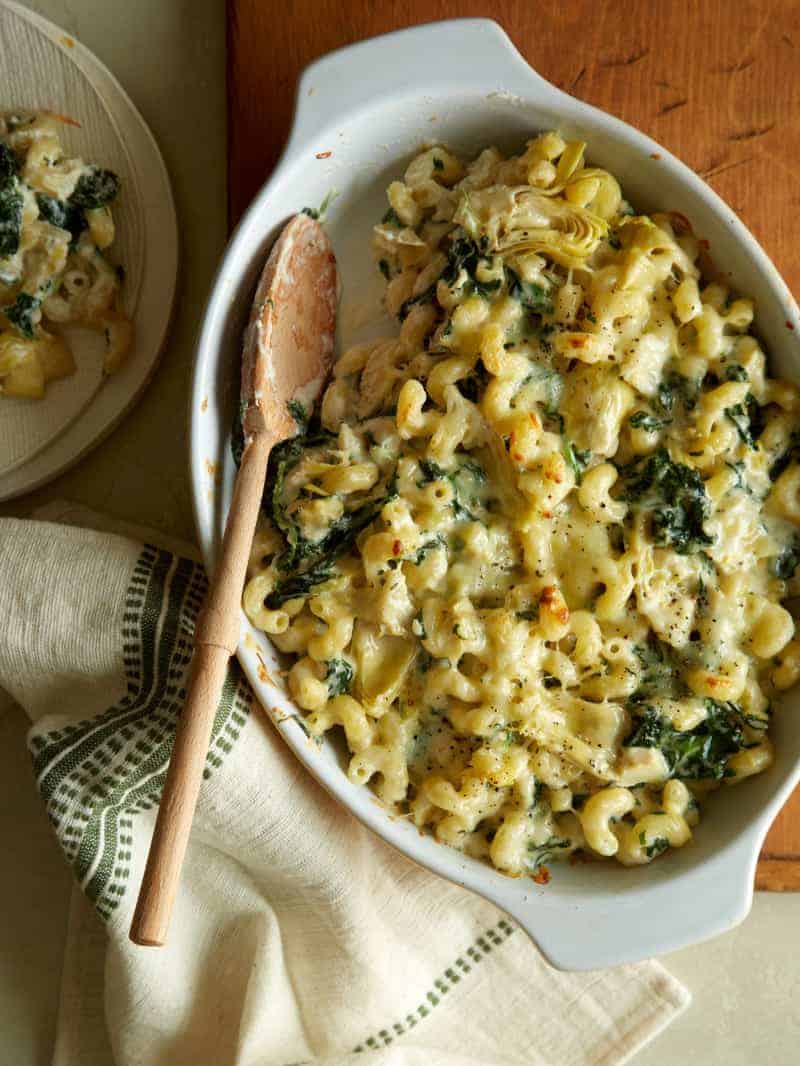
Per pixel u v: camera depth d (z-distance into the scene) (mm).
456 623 489
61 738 545
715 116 577
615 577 491
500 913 593
